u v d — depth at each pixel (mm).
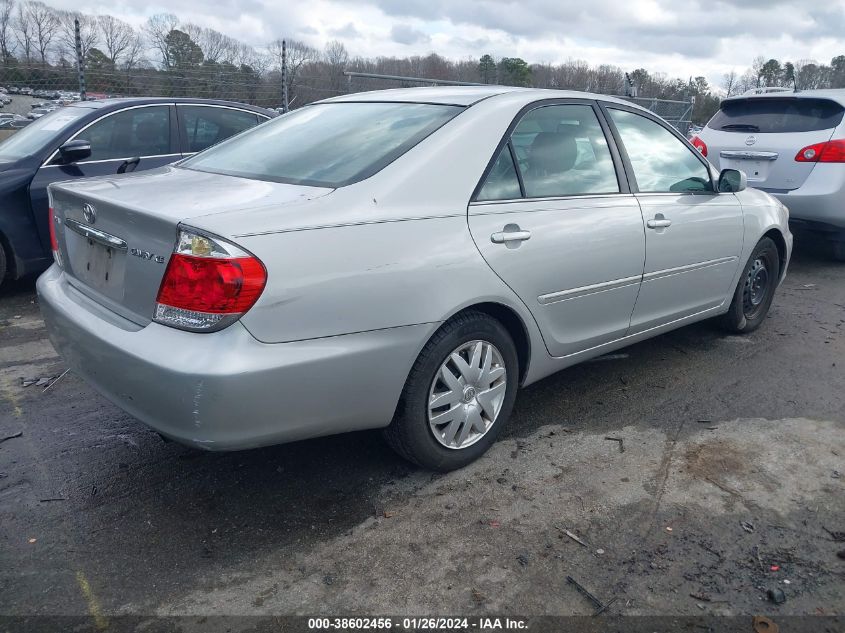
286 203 2641
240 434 2484
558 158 3496
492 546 2703
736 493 3074
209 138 6867
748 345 4961
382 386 2779
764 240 4957
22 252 5770
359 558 2633
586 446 3482
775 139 7070
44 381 4160
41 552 2641
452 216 2953
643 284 3881
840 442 3553
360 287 2639
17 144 6188
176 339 2455
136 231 2613
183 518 2865
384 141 3111
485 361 3186
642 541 2740
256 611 2363
